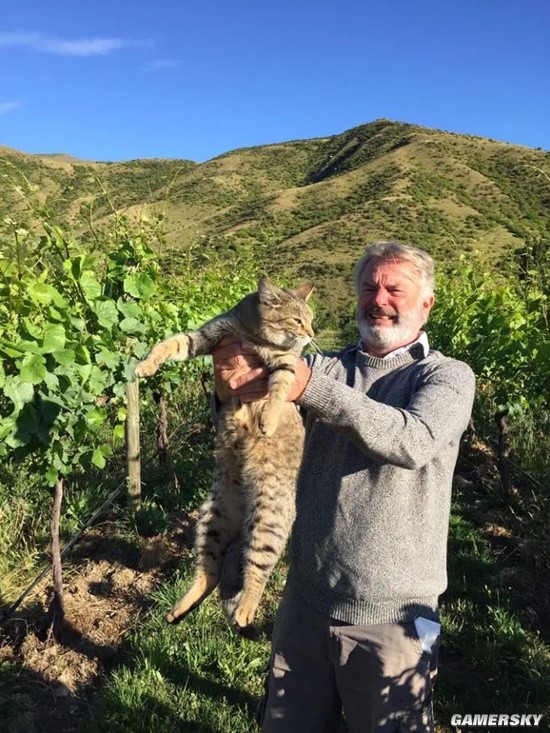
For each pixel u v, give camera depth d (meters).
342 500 2.71
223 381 3.09
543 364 6.91
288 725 2.87
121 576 5.49
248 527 3.46
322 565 2.74
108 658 4.56
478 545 6.25
